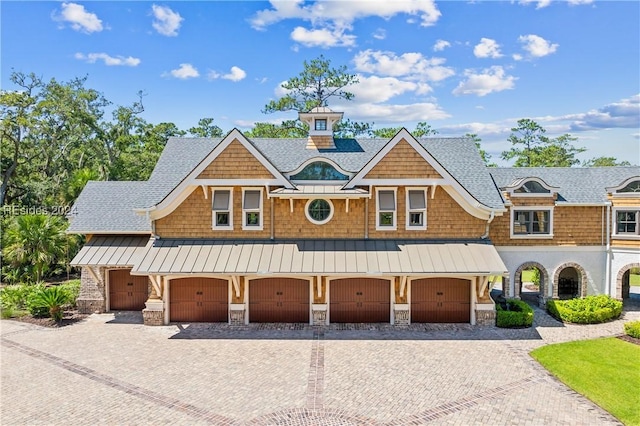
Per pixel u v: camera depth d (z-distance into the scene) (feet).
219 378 56.03
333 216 81.20
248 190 81.25
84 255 85.97
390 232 81.25
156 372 57.98
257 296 80.94
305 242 80.74
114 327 78.79
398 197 81.05
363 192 77.30
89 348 67.51
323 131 96.68
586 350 65.26
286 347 67.72
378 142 99.71
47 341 70.95
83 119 178.40
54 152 180.65
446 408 47.85
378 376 56.49
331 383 54.39
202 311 81.46
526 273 143.74
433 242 80.48
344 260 76.74
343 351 65.87
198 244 80.07
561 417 45.73
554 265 91.20
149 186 89.25
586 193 92.68
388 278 80.12
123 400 49.98
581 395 50.83
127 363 61.21
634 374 56.39
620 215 90.33
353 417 46.01
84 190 98.12
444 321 80.48
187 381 55.06
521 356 63.41
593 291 91.81
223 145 79.20
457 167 93.30
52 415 46.47
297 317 80.89
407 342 69.82
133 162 179.83
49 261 109.81
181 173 91.97
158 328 77.92
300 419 45.68
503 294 92.38
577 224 91.04
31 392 52.06
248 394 51.42
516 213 90.99
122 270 90.48
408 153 79.15
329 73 173.27
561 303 83.76
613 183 94.48
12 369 59.16
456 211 81.05
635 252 87.76
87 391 52.34
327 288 79.51
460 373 57.31
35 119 161.99
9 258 108.68
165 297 80.12
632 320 82.17
